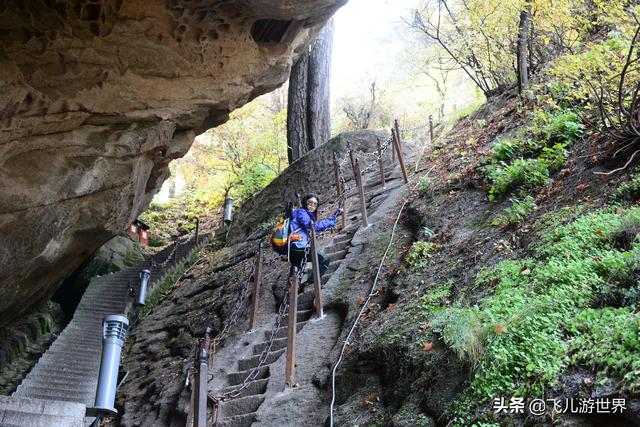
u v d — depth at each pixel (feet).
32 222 24.18
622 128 20.39
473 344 14.49
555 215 19.74
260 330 26.40
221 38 26.50
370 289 23.45
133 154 26.94
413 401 15.26
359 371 18.30
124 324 15.67
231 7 24.98
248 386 21.44
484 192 25.46
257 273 28.30
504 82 40.11
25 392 34.04
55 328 45.68
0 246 23.57
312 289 26.63
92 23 22.21
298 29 29.01
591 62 21.56
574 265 15.79
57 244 26.89
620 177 19.34
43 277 30.40
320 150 47.03
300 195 45.62
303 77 56.39
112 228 30.27
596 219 17.53
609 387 11.55
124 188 27.55
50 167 23.94
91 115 24.72
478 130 35.78
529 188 23.36
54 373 36.81
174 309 36.94
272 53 29.78
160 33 24.50
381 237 27.58
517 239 19.93
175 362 29.32
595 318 13.73
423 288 20.71
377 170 43.04
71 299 53.83
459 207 25.48
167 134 28.84
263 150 67.26
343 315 23.09
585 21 25.44
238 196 68.18
